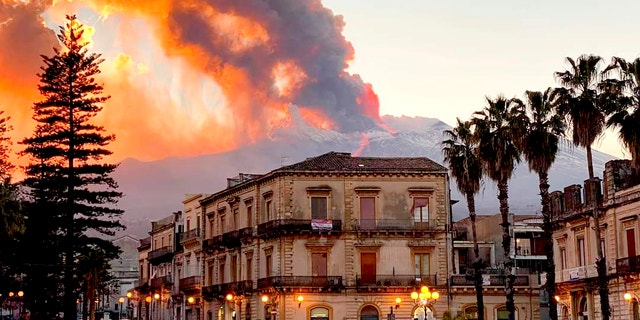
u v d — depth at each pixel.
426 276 88.38
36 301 84.88
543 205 63.12
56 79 85.94
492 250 98.31
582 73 57.78
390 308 87.88
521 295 88.81
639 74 54.97
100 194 86.44
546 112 63.56
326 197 89.81
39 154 84.75
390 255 89.00
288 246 88.88
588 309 74.06
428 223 89.38
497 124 70.12
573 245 77.00
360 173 89.69
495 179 69.44
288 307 87.69
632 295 67.12
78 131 86.31
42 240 83.56
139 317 137.25
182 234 116.25
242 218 98.38
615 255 69.31
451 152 76.12
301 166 90.31
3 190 68.62
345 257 88.81
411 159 94.31
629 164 70.00
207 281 107.19
